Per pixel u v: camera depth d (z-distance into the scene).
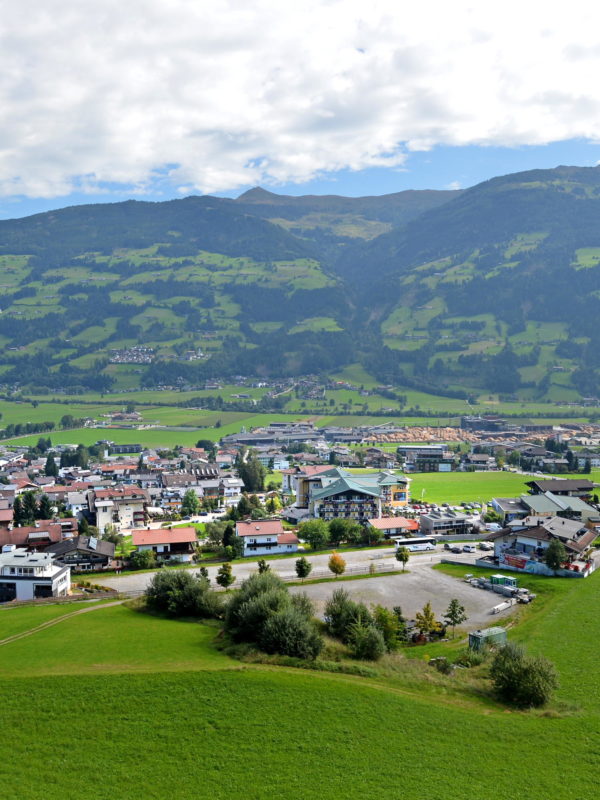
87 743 60.66
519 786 55.72
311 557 155.00
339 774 57.00
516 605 114.25
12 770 56.62
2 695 67.69
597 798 54.09
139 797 53.81
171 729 62.84
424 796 54.34
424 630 98.31
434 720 65.56
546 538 140.88
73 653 80.81
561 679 79.06
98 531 189.25
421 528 182.50
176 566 150.62
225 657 79.69
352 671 76.38
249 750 60.06
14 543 160.38
